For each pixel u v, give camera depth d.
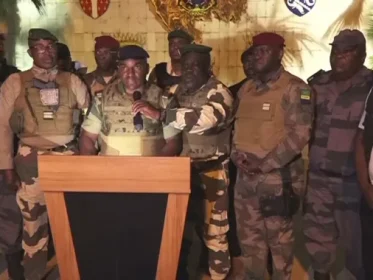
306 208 3.19
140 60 2.55
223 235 3.24
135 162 1.82
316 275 3.20
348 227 3.02
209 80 2.92
